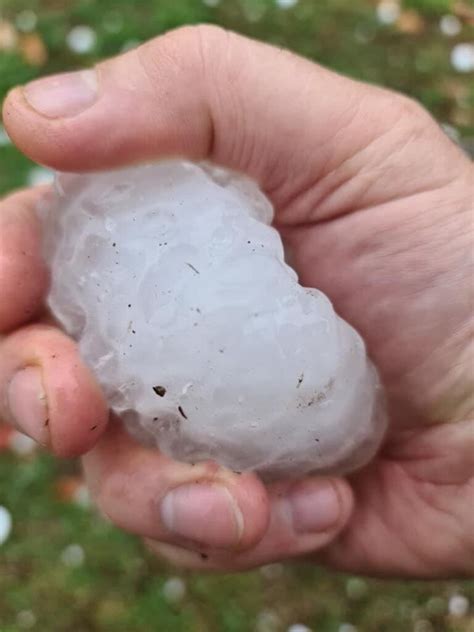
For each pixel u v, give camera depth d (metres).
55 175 0.14
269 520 0.13
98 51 0.31
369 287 0.15
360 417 0.12
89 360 0.12
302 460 0.12
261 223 0.12
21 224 0.14
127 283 0.12
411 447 0.16
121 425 0.14
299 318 0.12
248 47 0.14
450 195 0.15
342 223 0.15
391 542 0.16
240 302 0.11
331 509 0.14
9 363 0.13
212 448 0.12
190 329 0.11
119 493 0.14
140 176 0.13
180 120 0.14
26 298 0.13
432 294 0.15
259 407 0.11
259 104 0.14
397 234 0.15
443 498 0.16
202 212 0.12
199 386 0.11
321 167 0.15
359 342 0.13
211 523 0.13
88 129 0.13
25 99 0.13
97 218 0.12
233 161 0.15
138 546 0.23
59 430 0.12
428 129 0.15
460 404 0.15
